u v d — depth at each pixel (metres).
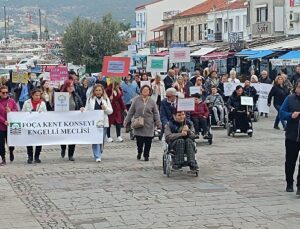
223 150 18.55
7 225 9.89
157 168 15.43
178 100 14.23
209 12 73.50
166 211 10.66
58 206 11.23
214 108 24.55
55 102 16.83
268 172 14.54
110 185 13.18
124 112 23.19
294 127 11.87
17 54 119.31
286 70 42.25
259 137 21.83
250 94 27.11
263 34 57.06
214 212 10.54
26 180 13.97
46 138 16.73
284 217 10.12
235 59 51.97
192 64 58.34
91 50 87.44
